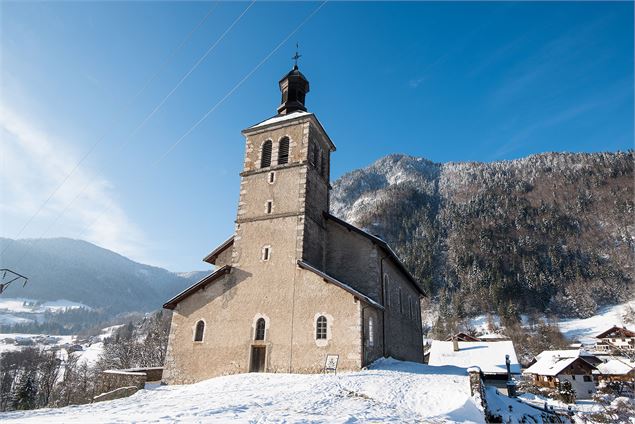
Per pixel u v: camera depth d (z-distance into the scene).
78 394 41.31
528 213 190.12
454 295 133.38
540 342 89.69
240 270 25.27
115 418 11.59
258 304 23.86
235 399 15.16
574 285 136.00
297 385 17.58
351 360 20.67
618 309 117.62
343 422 11.10
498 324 112.94
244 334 23.44
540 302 130.62
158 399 16.86
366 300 21.45
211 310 24.92
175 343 24.84
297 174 26.67
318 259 26.45
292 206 25.88
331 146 32.16
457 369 24.50
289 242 24.84
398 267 31.97
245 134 29.97
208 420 11.02
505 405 17.27
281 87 33.81
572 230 173.38
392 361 24.72
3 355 76.94
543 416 17.55
